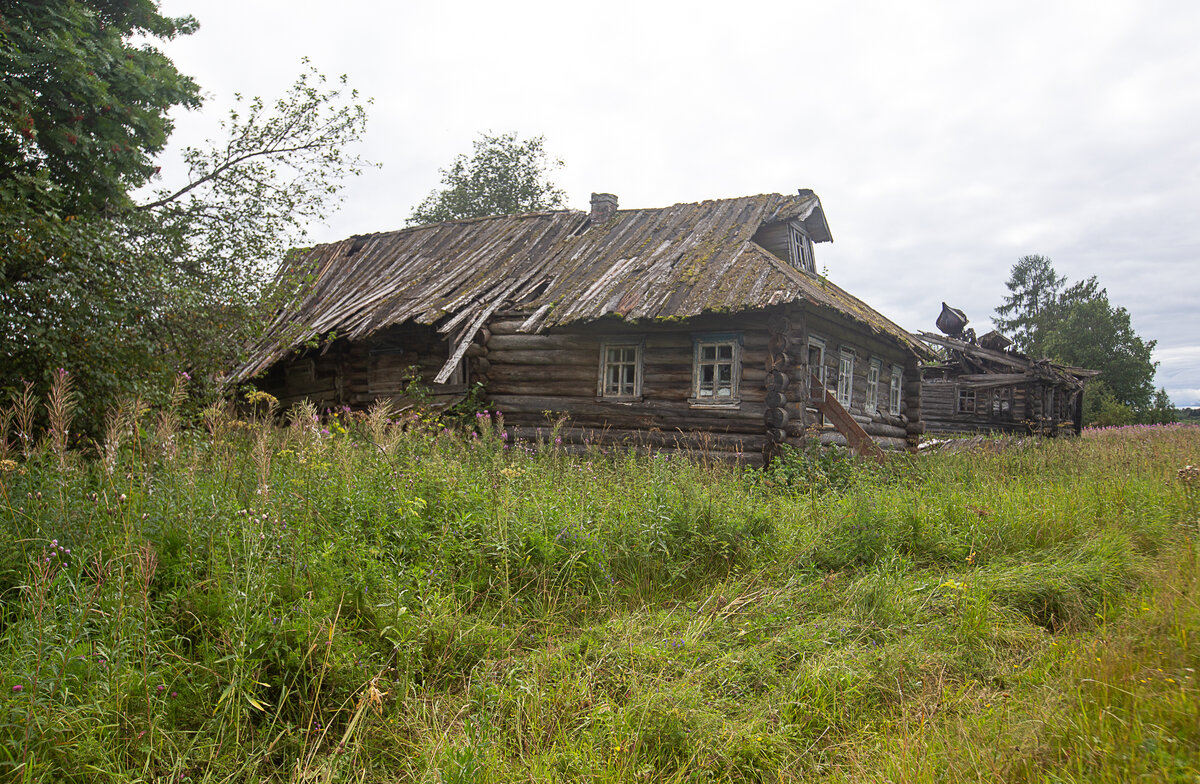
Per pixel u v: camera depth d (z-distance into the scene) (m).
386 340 13.44
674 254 11.91
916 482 8.67
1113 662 3.50
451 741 3.12
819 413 10.55
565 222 14.89
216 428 5.66
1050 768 2.82
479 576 4.68
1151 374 46.47
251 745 3.06
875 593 4.78
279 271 10.45
